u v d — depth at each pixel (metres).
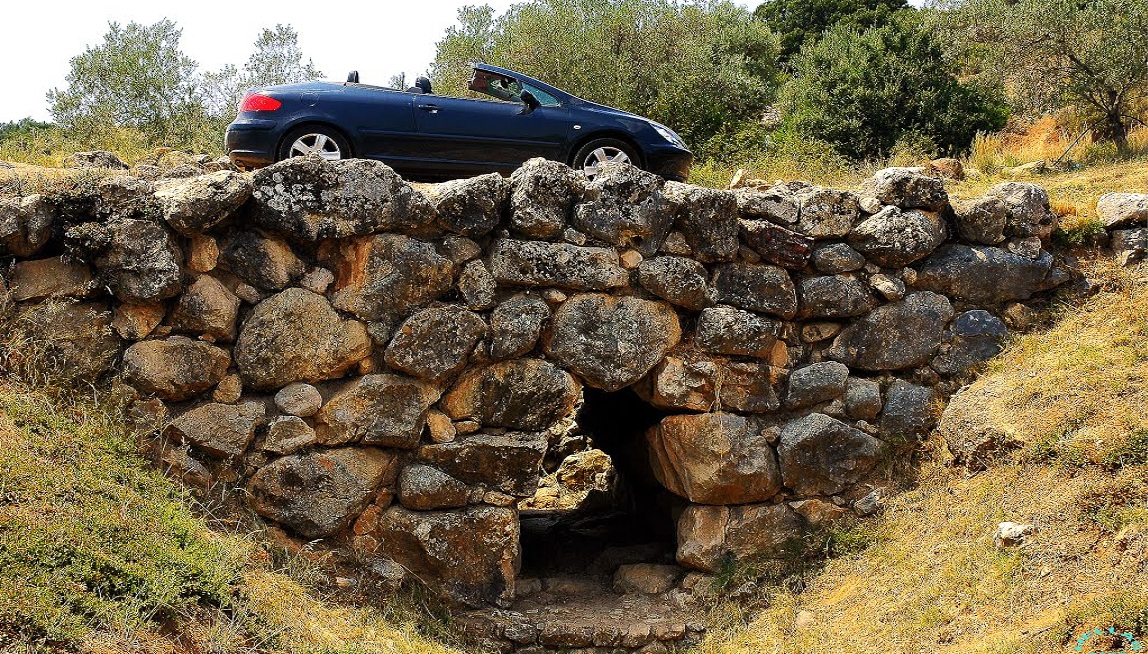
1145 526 5.97
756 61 23.05
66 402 6.43
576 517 10.62
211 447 6.73
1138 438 6.59
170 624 5.05
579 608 7.93
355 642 5.98
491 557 7.45
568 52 16.88
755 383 8.13
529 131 9.27
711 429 7.98
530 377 7.52
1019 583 6.30
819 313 8.23
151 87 15.02
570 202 7.56
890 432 8.32
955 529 7.27
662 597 8.12
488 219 7.34
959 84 18.23
